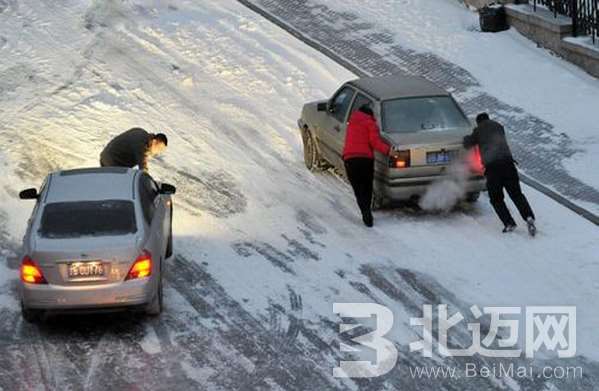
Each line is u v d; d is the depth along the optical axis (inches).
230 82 2176.4
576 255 1481.3
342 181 1797.5
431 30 2466.8
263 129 1998.0
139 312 1306.6
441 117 1665.8
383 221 1626.5
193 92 2132.1
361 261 1477.6
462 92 2138.3
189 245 1540.4
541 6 2454.5
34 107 2036.2
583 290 1376.7
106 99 2074.3
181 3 2583.7
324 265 1467.8
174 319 1312.7
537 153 1872.5
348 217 1641.2
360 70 2236.7
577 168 1807.3
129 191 1358.3
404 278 1421.0
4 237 1569.9
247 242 1551.4
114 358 1213.1
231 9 2551.7
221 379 1160.8
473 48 2354.8
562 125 1980.8
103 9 2507.4
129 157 1620.3
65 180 1390.3
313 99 2113.7
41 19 2432.3
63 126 1967.3
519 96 2111.2
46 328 1295.5
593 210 1642.5
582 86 2143.2
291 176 1814.7
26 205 1680.6
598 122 1982.0
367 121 1592.0
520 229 1577.3
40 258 1235.2
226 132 1979.6
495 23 2444.6
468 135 1601.9
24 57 2244.1
